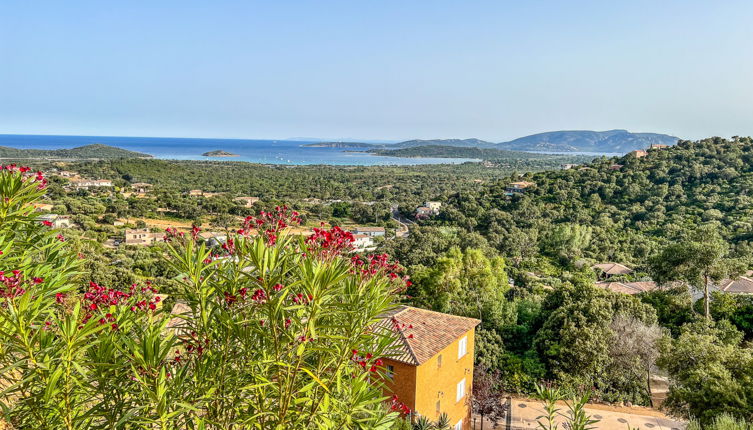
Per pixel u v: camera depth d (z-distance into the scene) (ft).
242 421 16.42
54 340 14.98
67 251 19.03
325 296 15.52
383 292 17.97
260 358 17.08
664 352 60.95
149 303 18.60
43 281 15.66
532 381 73.72
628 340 72.54
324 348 15.65
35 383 15.17
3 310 13.30
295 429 16.52
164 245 17.47
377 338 19.36
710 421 45.91
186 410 15.72
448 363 59.52
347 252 18.26
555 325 80.33
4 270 14.94
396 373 52.75
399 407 26.78
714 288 115.44
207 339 16.81
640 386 71.67
